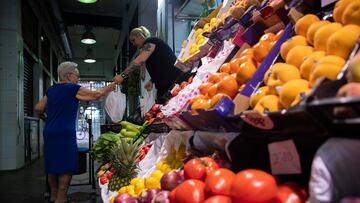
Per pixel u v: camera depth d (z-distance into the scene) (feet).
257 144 3.29
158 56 10.43
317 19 3.55
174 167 5.64
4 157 24.12
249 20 5.22
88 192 15.44
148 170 7.11
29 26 30.48
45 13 36.09
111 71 72.79
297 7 3.90
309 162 2.84
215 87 4.38
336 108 1.91
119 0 36.04
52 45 44.78
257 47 4.05
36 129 33.24
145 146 9.11
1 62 24.36
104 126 15.49
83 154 15.06
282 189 2.56
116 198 4.71
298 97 2.59
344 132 2.03
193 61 8.32
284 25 4.56
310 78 2.70
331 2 3.59
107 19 41.57
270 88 3.13
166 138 6.58
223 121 3.51
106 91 11.69
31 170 24.47
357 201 1.77
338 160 1.97
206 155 4.72
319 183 2.01
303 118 2.16
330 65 2.57
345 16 2.90
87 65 68.54
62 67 12.53
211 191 2.91
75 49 58.54
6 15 24.59
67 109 11.68
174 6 15.66
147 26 25.79
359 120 1.79
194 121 4.49
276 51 3.79
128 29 37.09
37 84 33.73
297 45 3.35
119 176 7.52
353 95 1.89
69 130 11.64
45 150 11.72
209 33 7.08
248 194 2.42
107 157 12.50
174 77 10.44
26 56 30.37
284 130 2.58
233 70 4.44
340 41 2.68
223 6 8.27
